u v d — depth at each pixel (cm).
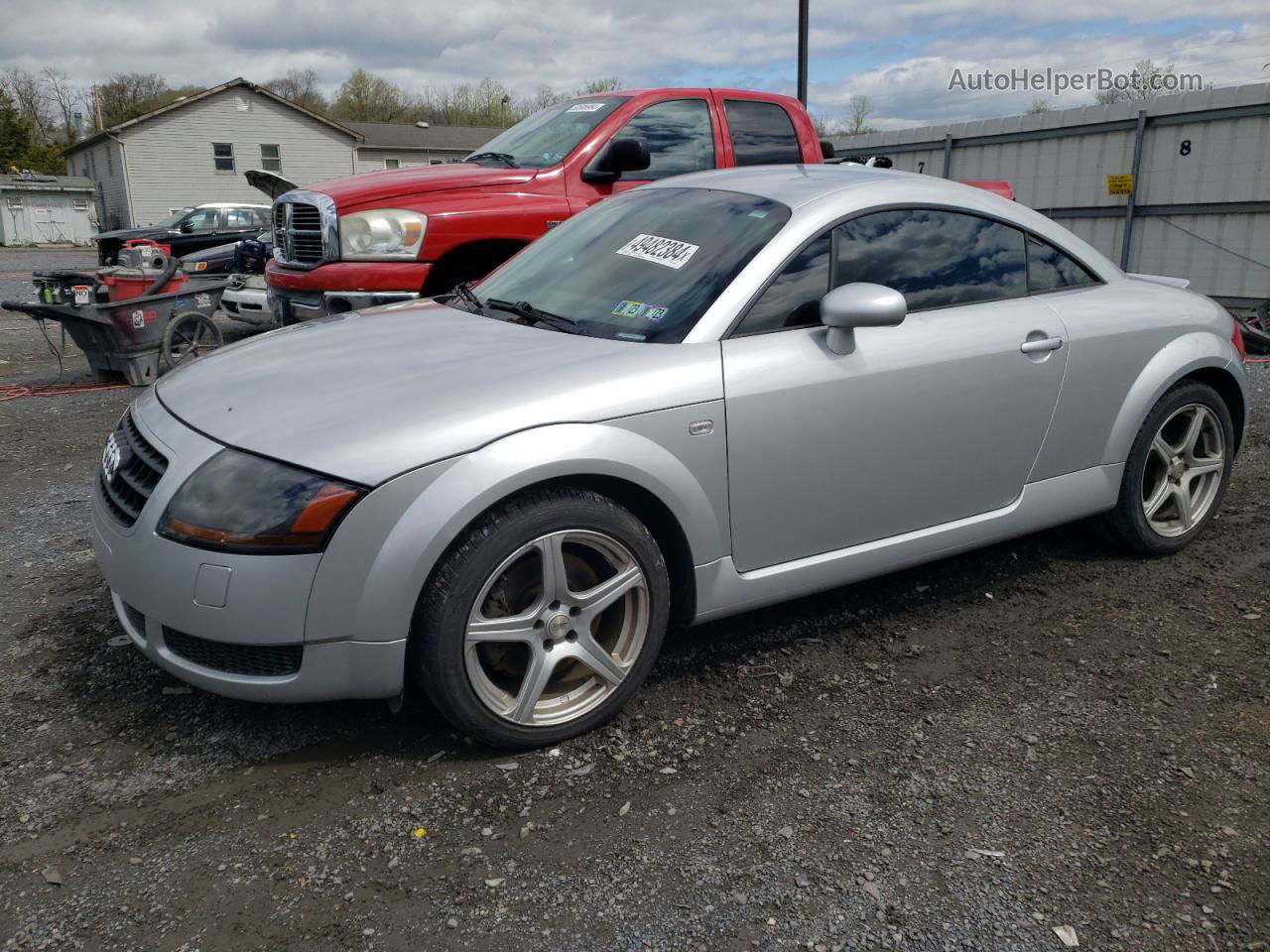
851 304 301
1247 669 326
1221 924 213
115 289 839
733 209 347
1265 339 952
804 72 1705
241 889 225
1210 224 1135
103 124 6256
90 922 214
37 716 298
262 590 247
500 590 271
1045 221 391
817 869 231
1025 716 299
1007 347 352
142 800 257
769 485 307
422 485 252
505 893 224
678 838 243
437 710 303
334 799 258
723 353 299
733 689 316
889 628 360
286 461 253
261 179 930
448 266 619
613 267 348
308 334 350
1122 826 246
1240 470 557
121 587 269
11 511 505
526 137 690
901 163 1545
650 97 660
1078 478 386
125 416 320
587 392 276
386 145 4800
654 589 290
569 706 285
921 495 343
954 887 225
